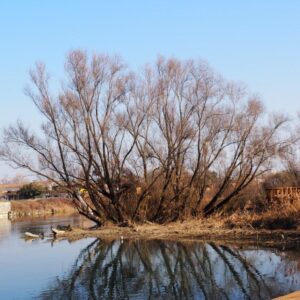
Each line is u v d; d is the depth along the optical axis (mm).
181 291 24219
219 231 42125
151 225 48969
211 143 51031
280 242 35312
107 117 48844
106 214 51406
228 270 28094
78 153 48594
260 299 21875
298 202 41406
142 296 23641
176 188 50531
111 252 36750
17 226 65250
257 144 50969
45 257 35406
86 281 27188
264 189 54000
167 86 49750
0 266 32000
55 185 55000
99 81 48500
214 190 53219
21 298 23812
